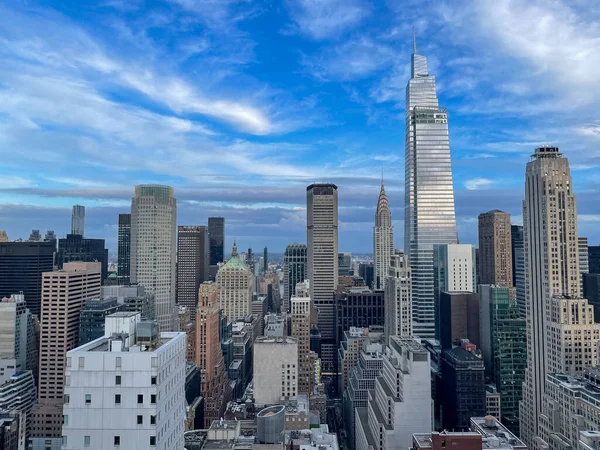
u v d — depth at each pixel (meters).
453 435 194.88
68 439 103.50
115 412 103.81
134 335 118.44
